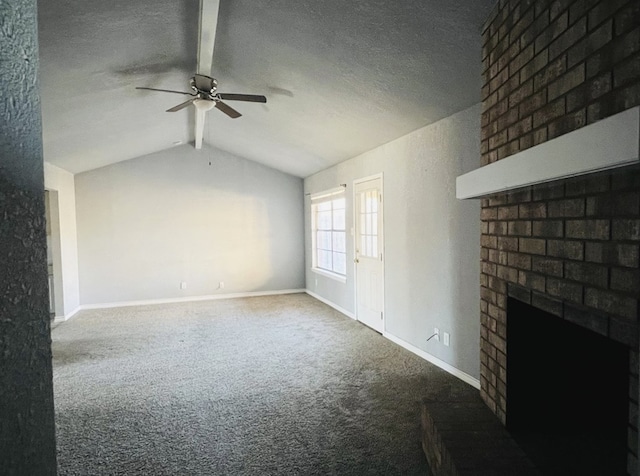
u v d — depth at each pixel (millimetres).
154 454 2438
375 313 5199
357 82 3498
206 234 7520
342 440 2582
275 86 4051
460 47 2658
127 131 5422
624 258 1296
